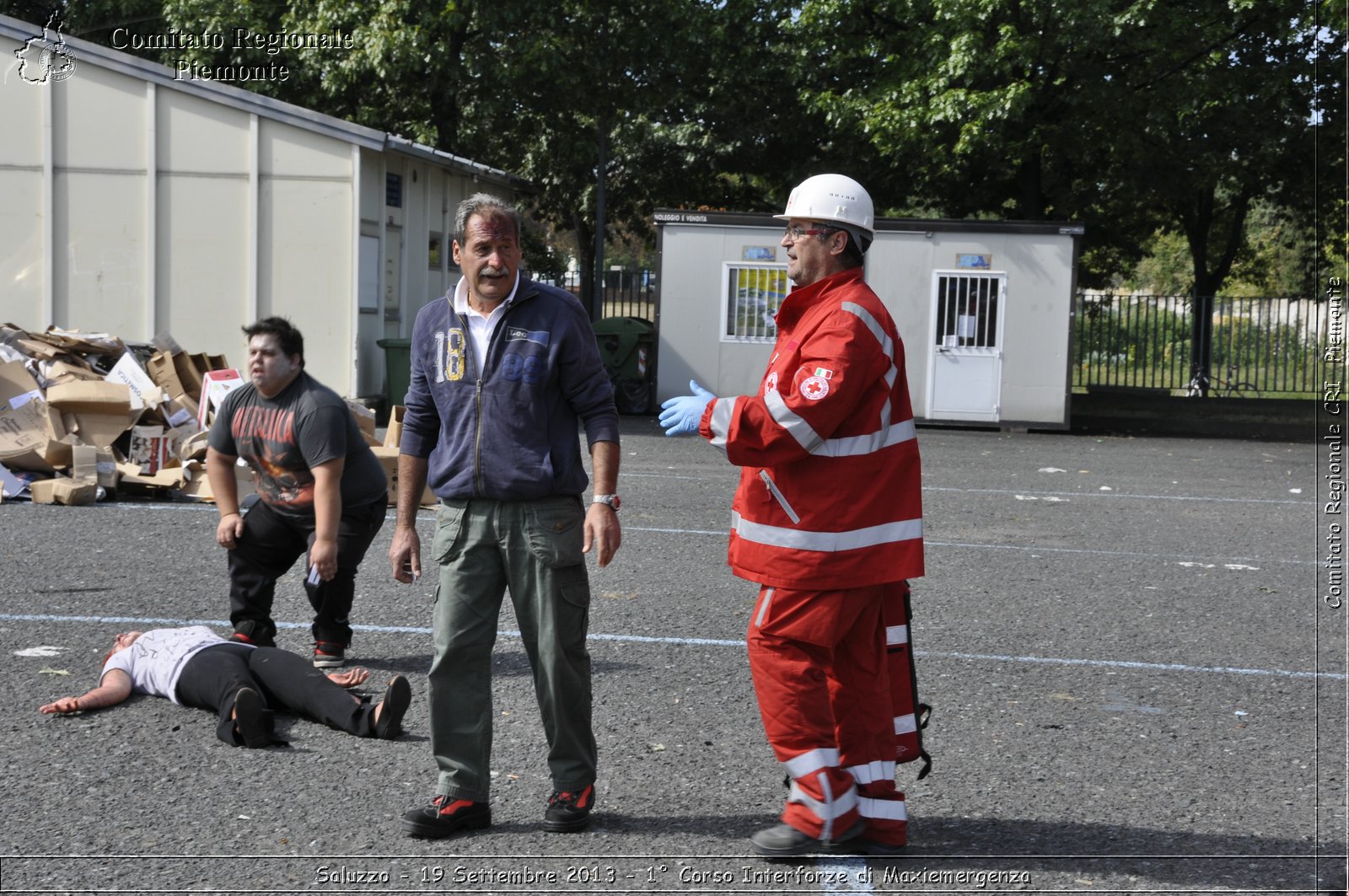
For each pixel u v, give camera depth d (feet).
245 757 15.60
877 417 12.94
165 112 56.03
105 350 38.22
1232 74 66.54
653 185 87.25
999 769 16.10
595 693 18.74
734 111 80.33
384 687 18.78
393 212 61.21
